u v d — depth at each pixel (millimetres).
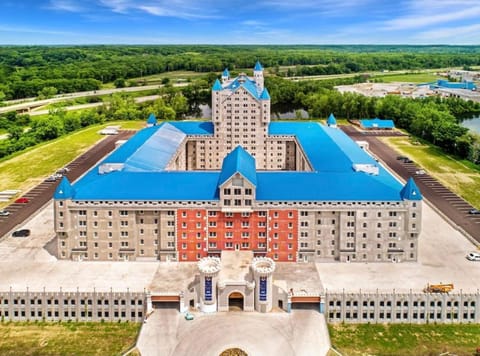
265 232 162125
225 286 137375
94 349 125125
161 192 163250
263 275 135625
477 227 192625
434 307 138875
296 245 162125
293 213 160000
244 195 159500
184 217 160875
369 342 128875
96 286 145250
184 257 163500
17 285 145750
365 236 161000
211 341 125750
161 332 130000
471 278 150500
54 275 152375
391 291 141625
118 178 169750
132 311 139125
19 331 134000
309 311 139500
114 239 162625
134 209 160375
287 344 125062
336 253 163250
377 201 158875
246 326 132000
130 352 122875
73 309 139625
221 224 161625
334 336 131500
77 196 162000
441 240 179250
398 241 161125
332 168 193500
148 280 149250
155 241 163875
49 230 189125
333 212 160375
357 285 145750
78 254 163250
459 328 136375
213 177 171125
